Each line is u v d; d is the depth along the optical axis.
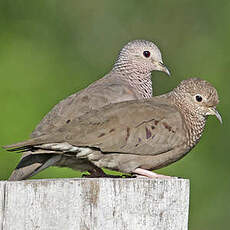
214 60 22.78
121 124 10.45
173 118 10.82
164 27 24.02
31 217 8.27
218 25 23.66
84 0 23.39
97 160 10.45
